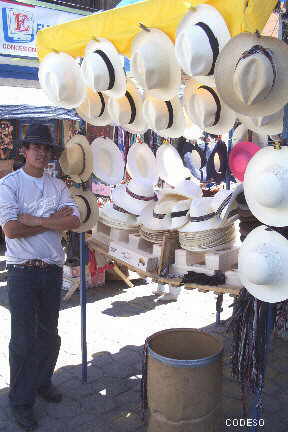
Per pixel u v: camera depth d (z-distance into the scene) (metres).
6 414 3.50
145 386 3.15
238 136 4.56
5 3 9.02
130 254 3.70
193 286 3.19
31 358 3.31
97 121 4.00
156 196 4.11
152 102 3.41
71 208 3.37
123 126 3.88
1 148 8.52
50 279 3.33
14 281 3.22
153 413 2.97
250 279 2.47
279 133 3.04
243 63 2.10
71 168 3.88
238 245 3.52
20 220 3.16
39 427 3.35
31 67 9.61
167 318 5.34
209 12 2.31
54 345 3.57
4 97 8.58
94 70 2.91
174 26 2.54
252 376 2.73
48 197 3.29
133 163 4.68
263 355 2.71
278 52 2.20
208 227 3.31
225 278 3.17
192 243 3.36
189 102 3.17
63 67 3.35
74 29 3.25
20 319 3.24
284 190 2.32
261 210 2.48
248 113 2.29
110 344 4.66
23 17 9.34
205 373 2.84
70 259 6.11
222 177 5.02
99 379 4.01
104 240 4.21
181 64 2.40
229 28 2.28
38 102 8.55
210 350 3.20
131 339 4.78
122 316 5.39
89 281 6.32
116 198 4.09
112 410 3.56
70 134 8.80
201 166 5.61
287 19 2.41
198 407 2.86
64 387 3.88
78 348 4.57
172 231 3.54
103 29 3.01
